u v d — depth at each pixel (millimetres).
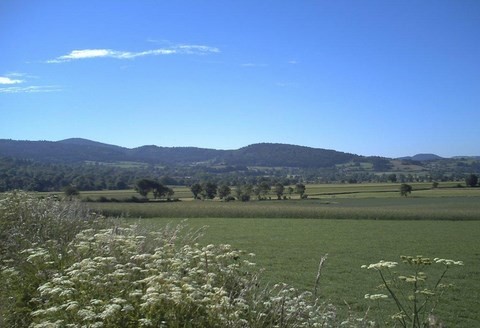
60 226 9750
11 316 5062
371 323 5820
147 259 6062
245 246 27672
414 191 114062
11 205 10023
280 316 4906
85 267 5109
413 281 4934
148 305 4285
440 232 36750
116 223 10508
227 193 92750
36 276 5664
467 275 19141
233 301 4992
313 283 16844
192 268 5949
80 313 4102
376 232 36438
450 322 12078
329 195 106625
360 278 18078
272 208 53281
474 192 107562
